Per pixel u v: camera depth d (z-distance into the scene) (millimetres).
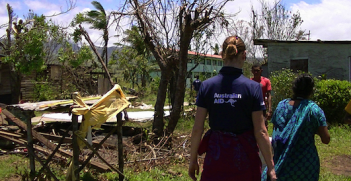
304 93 3182
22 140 6051
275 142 3113
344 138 7867
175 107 6746
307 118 3010
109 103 4066
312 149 3025
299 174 2971
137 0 6609
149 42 6922
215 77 2531
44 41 12820
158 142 6609
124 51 22688
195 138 2500
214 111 2453
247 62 19328
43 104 4254
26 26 12734
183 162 5805
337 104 9555
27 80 18125
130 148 6309
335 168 5672
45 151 5512
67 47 17031
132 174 4961
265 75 14656
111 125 7887
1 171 5062
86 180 4656
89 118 3869
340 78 12297
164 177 4945
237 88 2412
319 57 12586
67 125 8375
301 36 19922
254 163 2387
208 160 2439
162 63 6820
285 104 3211
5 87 16297
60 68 19453
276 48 13227
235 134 2408
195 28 5984
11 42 13336
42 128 7766
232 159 2354
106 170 5027
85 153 5984
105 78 20422
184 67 6586
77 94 3924
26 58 12609
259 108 2381
